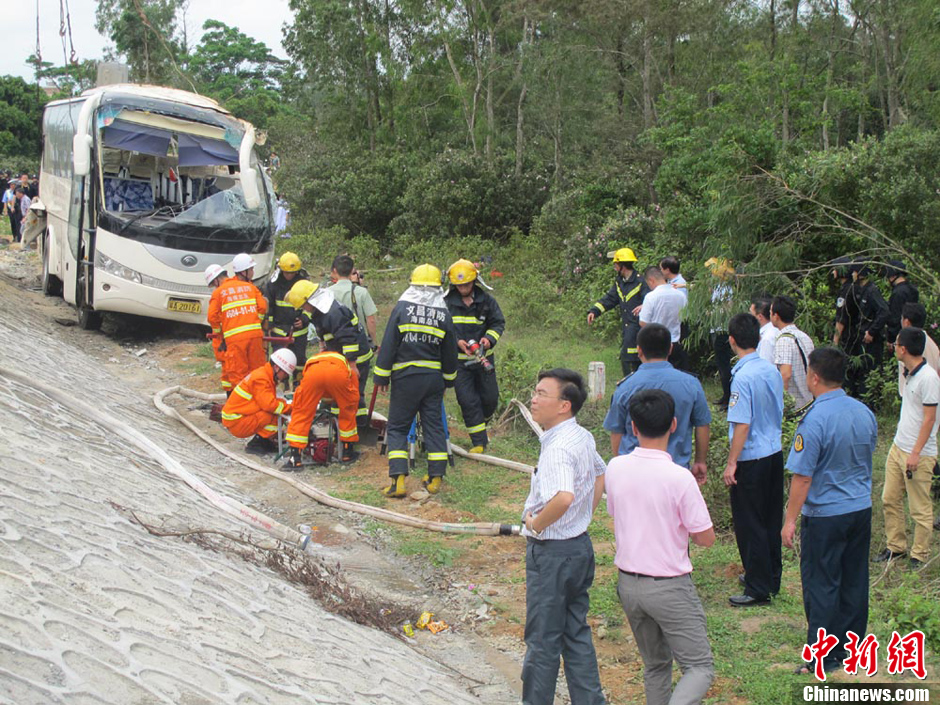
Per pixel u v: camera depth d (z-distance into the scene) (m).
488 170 23.84
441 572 6.53
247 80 67.75
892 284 9.11
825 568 4.77
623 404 5.45
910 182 10.02
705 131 14.84
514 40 27.92
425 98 29.78
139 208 14.27
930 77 18.03
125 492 6.16
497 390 8.97
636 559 4.11
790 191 9.91
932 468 5.98
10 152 47.84
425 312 7.66
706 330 9.74
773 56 21.28
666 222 13.95
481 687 5.11
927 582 5.87
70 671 3.37
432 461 7.93
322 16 30.03
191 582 4.91
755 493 5.58
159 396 10.84
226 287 9.84
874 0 22.58
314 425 9.62
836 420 4.69
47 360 10.46
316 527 7.30
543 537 4.31
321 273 21.05
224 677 3.88
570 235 19.98
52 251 16.36
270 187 14.44
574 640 4.40
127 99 13.16
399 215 26.20
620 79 23.12
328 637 5.02
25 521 4.65
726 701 4.63
